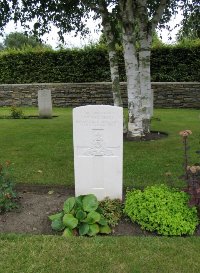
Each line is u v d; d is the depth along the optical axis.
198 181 3.89
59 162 6.49
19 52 18.11
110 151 4.37
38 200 4.68
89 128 4.32
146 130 8.96
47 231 3.92
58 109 16.34
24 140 8.60
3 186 4.37
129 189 4.95
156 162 6.34
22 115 13.36
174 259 3.23
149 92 8.91
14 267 3.12
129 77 8.35
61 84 17.23
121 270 3.08
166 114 13.65
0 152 7.34
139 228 3.95
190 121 11.62
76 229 3.86
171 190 4.30
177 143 7.97
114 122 4.29
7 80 18.39
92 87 17.00
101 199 4.51
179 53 16.47
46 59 17.89
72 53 17.58
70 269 3.10
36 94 17.59
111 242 3.54
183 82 16.28
